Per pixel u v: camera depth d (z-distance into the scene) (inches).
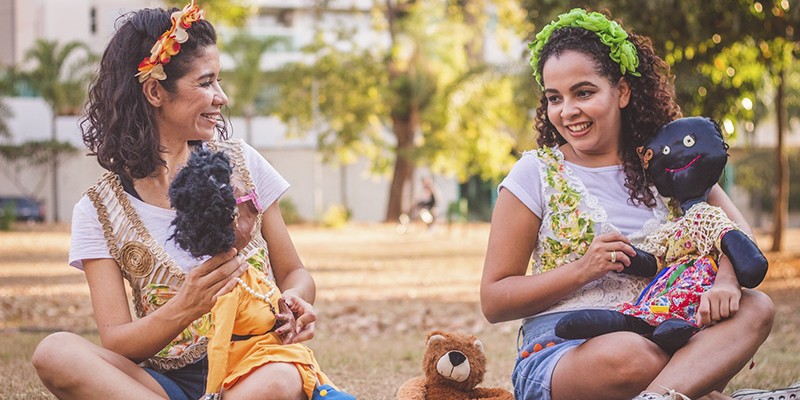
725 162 127.1
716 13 417.4
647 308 119.6
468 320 330.0
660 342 116.3
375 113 1232.2
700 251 121.4
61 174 1432.1
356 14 1332.4
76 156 1434.5
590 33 130.0
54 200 1429.6
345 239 950.4
